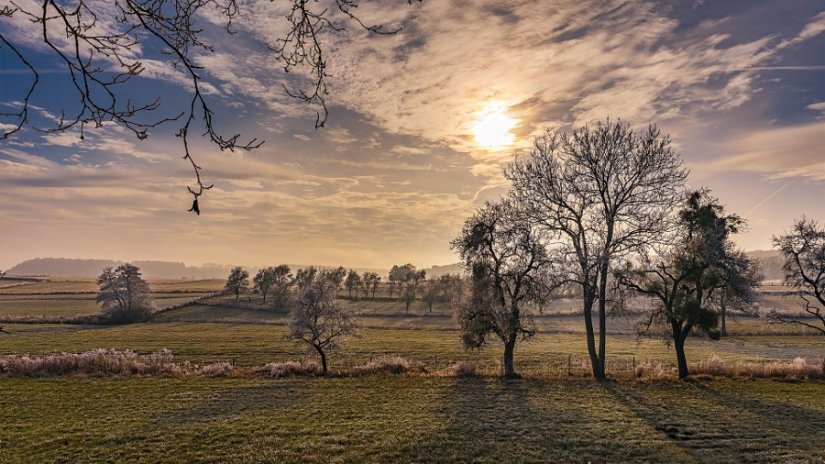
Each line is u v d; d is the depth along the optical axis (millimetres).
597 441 20062
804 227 36562
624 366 45938
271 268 137000
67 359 38719
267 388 32344
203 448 19516
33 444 20172
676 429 21750
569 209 35594
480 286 37156
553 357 57250
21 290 164375
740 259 33094
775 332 76375
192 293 157625
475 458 18172
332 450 19109
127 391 31391
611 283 36250
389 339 75688
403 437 20688
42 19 3436
